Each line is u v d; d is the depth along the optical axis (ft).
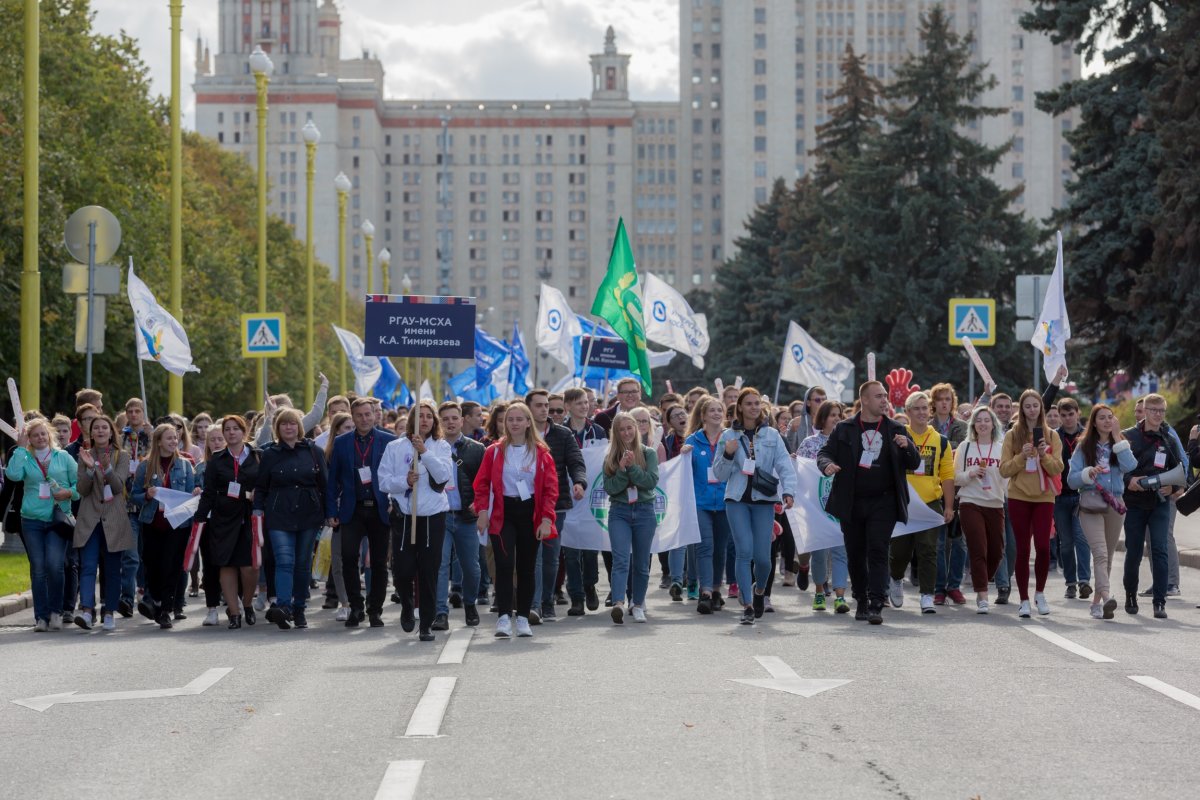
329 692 49.39
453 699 47.24
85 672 55.72
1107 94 211.61
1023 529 71.10
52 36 200.75
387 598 85.30
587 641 62.13
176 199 138.62
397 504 65.05
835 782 35.35
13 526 72.49
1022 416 70.69
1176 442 71.10
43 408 213.25
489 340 147.02
